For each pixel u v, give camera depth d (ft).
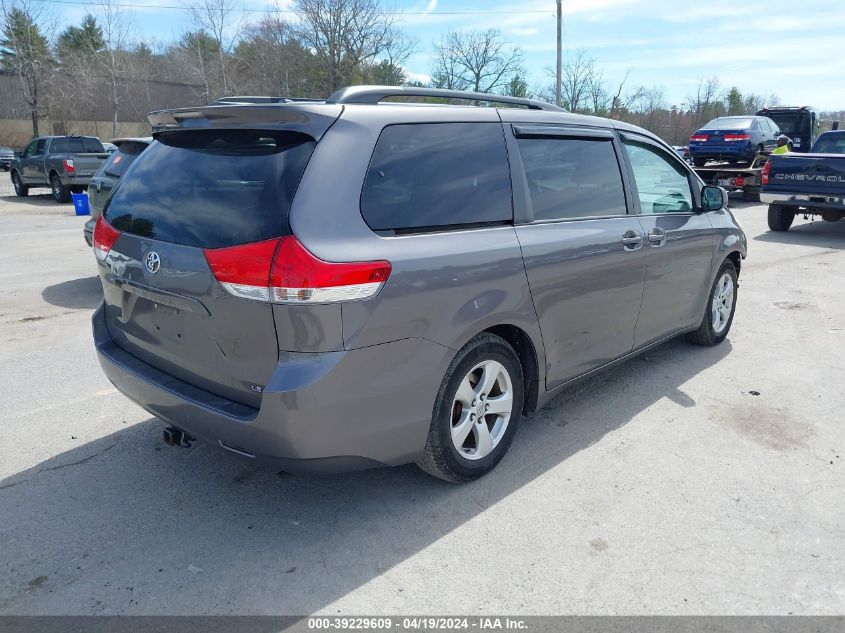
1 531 10.02
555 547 9.74
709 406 14.80
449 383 10.28
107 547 9.68
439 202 10.18
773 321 21.61
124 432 13.38
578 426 13.75
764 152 60.70
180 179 10.02
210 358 9.46
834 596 8.75
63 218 50.34
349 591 8.81
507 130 11.62
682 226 15.76
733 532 10.11
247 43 144.36
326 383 8.67
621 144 14.33
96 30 185.78
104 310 12.04
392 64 136.77
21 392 15.39
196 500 10.94
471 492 11.19
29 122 170.19
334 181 8.95
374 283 8.91
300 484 11.46
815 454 12.60
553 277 11.77
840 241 37.96
